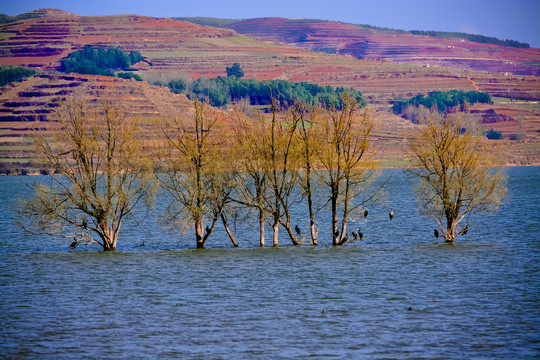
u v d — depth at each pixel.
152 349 166.00
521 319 187.38
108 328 183.75
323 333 177.00
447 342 168.75
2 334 178.75
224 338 173.88
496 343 167.50
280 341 171.00
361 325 183.88
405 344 167.50
